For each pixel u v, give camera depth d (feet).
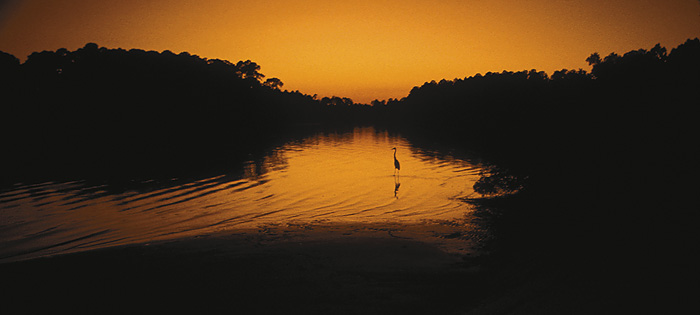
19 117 158.51
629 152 39.78
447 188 61.67
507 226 37.06
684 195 34.09
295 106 490.49
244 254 29.25
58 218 44.65
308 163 94.89
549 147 46.91
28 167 85.61
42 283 24.43
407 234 35.19
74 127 168.76
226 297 22.24
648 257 25.29
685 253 25.22
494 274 24.80
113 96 189.47
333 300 21.62
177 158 103.24
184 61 249.96
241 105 273.13
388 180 70.03
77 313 20.70
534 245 30.12
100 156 104.73
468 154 109.29
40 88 175.01
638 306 19.06
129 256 29.07
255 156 109.91
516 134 53.06
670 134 38.11
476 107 242.99
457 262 27.37
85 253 29.86
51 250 33.73
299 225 39.68
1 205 51.24
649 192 36.04
